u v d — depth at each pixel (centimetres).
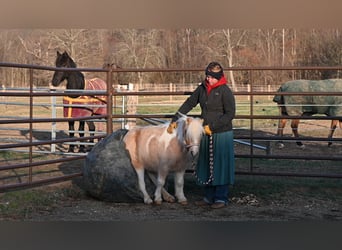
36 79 3741
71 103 987
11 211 567
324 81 1121
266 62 3681
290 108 1123
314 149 1077
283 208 604
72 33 3672
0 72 3722
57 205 607
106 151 620
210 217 558
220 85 585
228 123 591
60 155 972
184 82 3625
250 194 669
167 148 584
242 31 3800
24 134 1316
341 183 728
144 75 3544
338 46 3186
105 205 610
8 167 609
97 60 3681
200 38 3788
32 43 3744
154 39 3709
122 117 747
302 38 3481
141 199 614
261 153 1010
